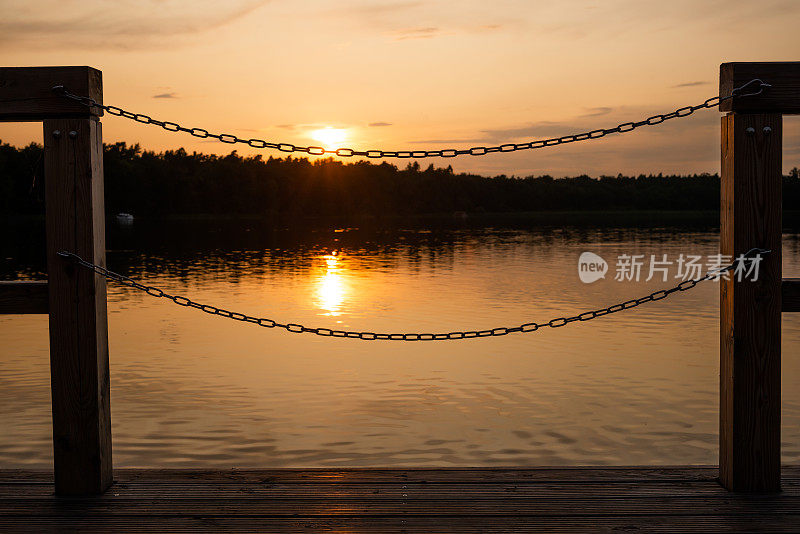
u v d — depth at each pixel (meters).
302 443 8.11
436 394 10.45
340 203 151.38
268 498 4.02
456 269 35.62
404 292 25.89
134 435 8.40
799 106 3.99
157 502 3.99
